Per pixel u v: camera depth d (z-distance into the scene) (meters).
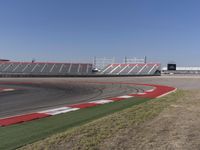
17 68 81.50
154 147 5.95
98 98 16.77
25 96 18.42
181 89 22.48
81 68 84.88
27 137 6.88
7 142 6.42
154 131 7.29
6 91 22.70
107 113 10.67
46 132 7.41
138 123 8.26
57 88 26.34
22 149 5.76
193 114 9.78
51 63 85.94
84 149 5.76
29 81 41.16
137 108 11.31
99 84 33.31
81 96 18.25
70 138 6.54
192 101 13.40
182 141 6.39
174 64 89.00
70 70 82.75
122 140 6.43
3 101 15.49
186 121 8.58
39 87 27.78
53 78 53.56
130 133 7.06
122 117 9.22
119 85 31.08
